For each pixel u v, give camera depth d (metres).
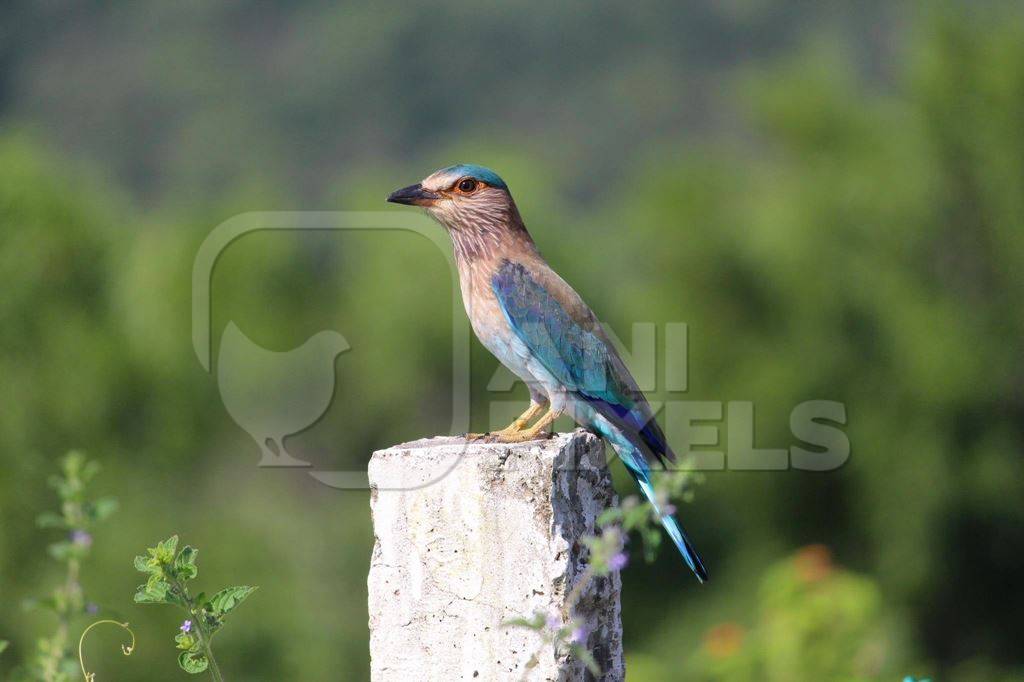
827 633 10.12
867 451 17.09
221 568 15.53
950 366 16.72
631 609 17.92
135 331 16.55
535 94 66.62
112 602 13.62
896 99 18.72
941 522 17.27
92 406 15.49
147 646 13.15
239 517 16.55
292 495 18.25
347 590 18.34
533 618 5.76
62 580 13.67
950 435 17.11
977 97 17.30
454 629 5.89
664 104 62.97
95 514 5.90
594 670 5.25
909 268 17.66
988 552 17.39
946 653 17.92
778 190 18.27
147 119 61.12
